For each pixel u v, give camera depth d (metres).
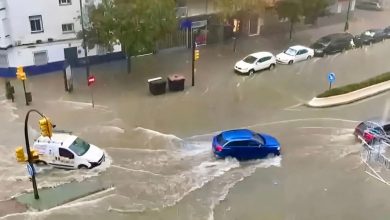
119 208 19.86
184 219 19.38
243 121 27.56
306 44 41.38
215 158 23.75
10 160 22.98
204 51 39.09
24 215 19.12
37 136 25.08
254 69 34.31
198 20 38.97
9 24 31.72
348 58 38.50
